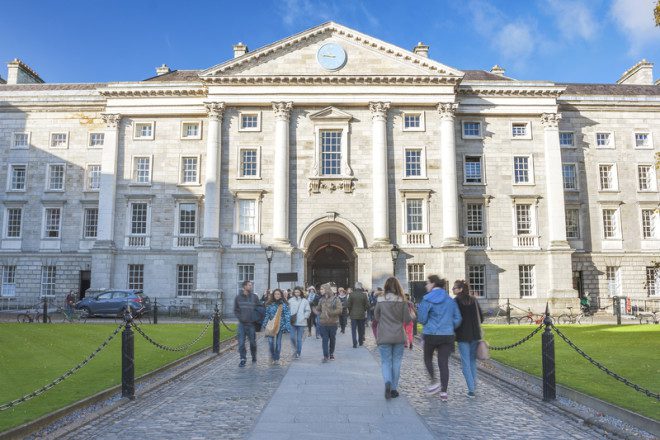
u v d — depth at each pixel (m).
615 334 23.27
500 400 11.04
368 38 41.19
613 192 44.50
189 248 41.25
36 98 44.97
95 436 8.36
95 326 27.19
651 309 43.09
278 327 15.90
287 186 39.94
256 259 39.47
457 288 11.84
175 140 42.44
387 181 40.28
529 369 14.15
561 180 41.94
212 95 40.81
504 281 40.88
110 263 40.53
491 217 41.66
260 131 41.06
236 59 40.81
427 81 40.78
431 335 11.06
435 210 40.44
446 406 10.41
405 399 10.90
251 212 40.50
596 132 45.16
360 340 20.92
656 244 44.31
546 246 41.53
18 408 9.84
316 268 50.72
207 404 10.56
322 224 40.25
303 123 41.09
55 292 43.34
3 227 44.31
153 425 8.97
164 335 23.31
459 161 42.22
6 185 44.53
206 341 21.91
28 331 23.39
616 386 11.76
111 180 41.53
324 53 41.31
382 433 8.30
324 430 8.47
